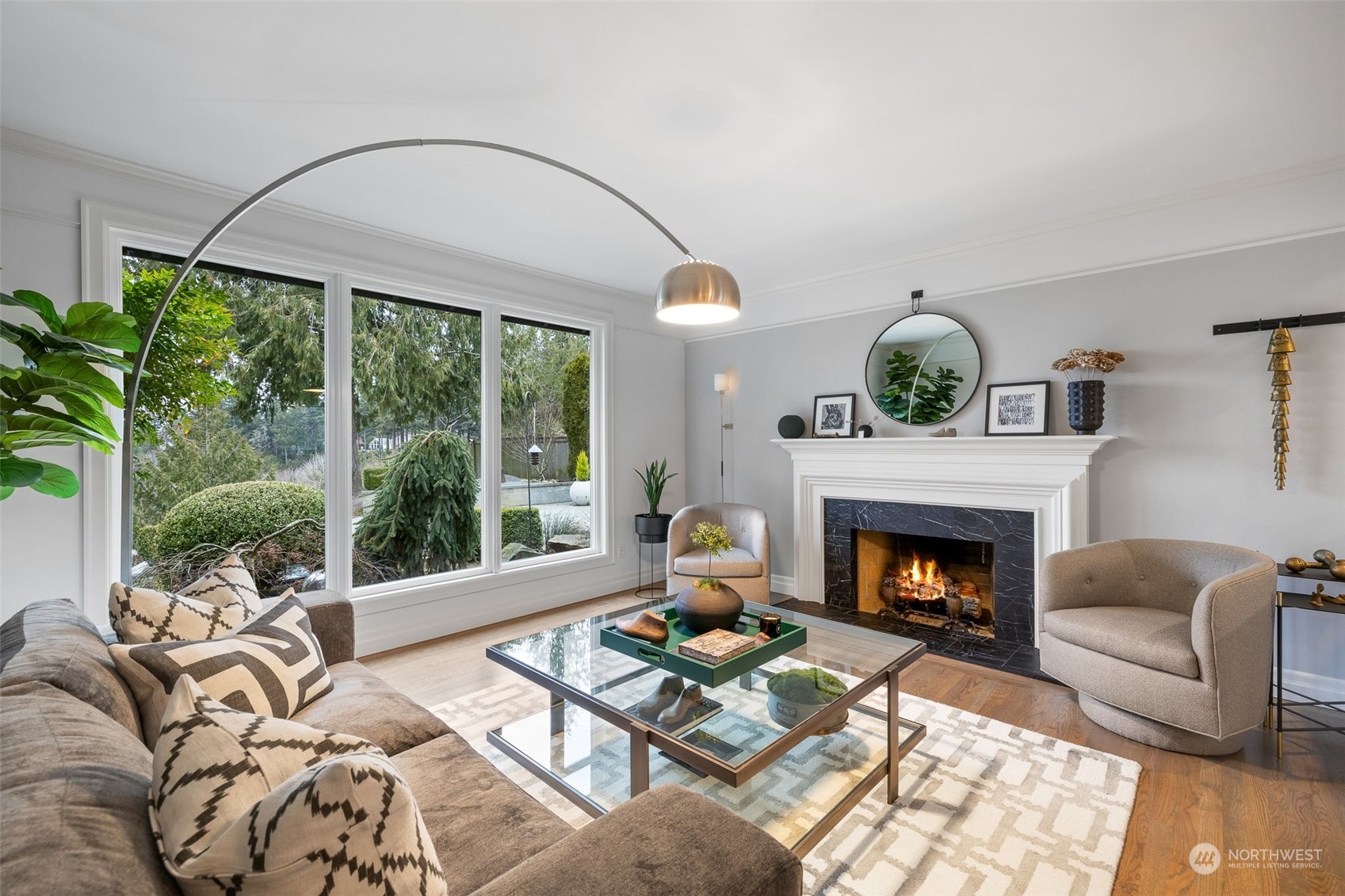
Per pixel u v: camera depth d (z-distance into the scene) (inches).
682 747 59.7
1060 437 126.0
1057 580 105.6
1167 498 121.0
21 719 33.8
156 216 106.0
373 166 104.7
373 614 134.1
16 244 93.3
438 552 149.2
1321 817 73.8
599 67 78.5
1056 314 135.1
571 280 174.2
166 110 87.7
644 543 197.0
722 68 78.9
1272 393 107.3
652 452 199.5
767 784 72.4
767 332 189.0
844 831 71.1
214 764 31.0
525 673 80.8
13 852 22.7
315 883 26.5
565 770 74.1
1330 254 105.5
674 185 113.3
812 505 173.8
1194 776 83.0
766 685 76.0
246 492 121.0
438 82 81.7
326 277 129.9
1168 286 121.2
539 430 172.6
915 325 157.0
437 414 150.1
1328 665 106.7
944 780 81.8
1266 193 110.7
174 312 112.3
